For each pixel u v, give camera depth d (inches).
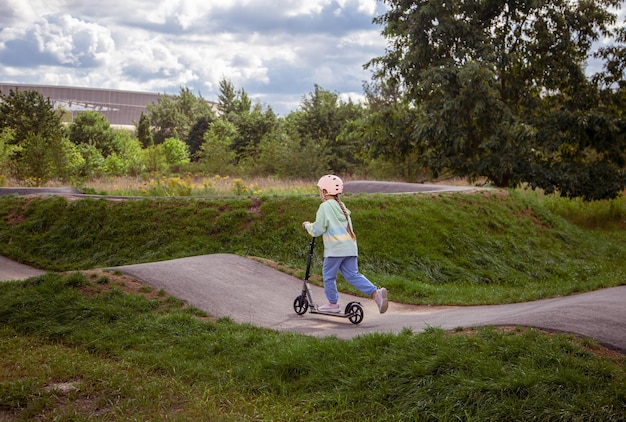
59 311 291.6
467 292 415.2
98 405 186.7
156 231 519.8
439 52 887.7
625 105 893.2
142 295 315.6
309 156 1200.8
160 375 217.3
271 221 518.9
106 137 1716.3
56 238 520.4
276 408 181.9
